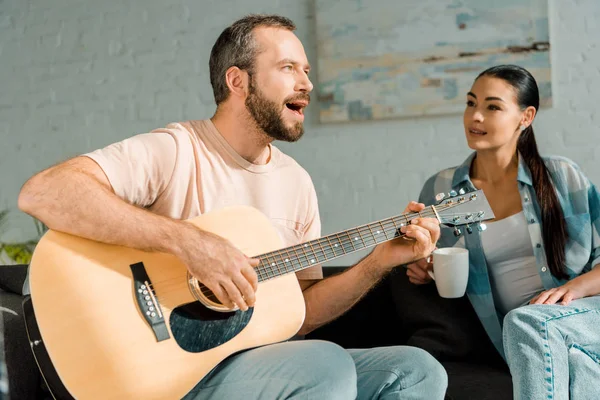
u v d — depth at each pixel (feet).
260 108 5.97
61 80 13.05
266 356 5.22
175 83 12.55
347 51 11.51
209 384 5.22
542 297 6.72
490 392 6.34
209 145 6.03
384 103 11.40
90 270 5.07
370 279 6.09
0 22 13.29
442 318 7.25
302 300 5.69
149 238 5.08
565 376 6.04
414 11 11.19
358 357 5.74
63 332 4.92
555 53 10.88
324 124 11.85
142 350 5.01
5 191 13.30
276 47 5.99
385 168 11.61
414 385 5.44
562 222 7.23
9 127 13.30
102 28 12.84
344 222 11.85
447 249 7.13
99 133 12.93
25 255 12.83
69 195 5.06
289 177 6.34
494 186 7.57
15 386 6.01
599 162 10.77
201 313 5.24
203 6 12.37
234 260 5.12
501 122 7.30
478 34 10.94
